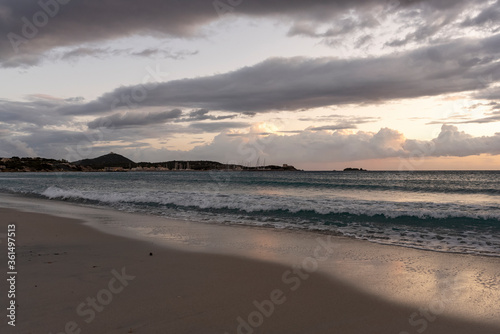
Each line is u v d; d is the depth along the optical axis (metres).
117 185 39.91
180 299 4.98
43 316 4.25
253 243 9.27
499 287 5.72
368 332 4.08
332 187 33.62
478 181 43.16
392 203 18.19
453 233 10.75
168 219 13.80
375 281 6.02
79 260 7.09
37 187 37.19
